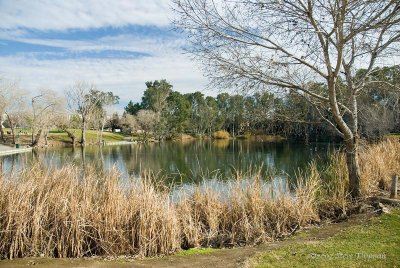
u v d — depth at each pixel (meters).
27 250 6.41
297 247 6.16
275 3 7.26
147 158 31.69
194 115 83.56
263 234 7.46
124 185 7.80
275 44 7.93
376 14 6.84
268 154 30.42
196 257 6.26
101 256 6.46
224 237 7.69
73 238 6.46
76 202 6.76
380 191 10.41
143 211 6.89
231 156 30.44
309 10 7.30
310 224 8.37
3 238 6.32
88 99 59.44
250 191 8.26
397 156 13.80
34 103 49.47
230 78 8.07
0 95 48.72
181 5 7.65
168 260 6.14
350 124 9.72
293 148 35.75
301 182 9.48
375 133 22.38
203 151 38.56
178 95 80.88
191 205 8.38
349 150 9.46
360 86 9.59
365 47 8.53
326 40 7.78
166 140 73.88
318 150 30.53
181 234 7.52
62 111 51.97
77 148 47.06
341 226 7.79
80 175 8.08
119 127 89.75
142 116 69.69
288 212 8.27
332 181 10.17
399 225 7.11
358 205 8.98
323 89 9.62
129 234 6.84
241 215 8.02
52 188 7.19
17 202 6.52
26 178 7.33
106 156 33.19
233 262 5.76
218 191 8.78
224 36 7.80
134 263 5.97
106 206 6.85
